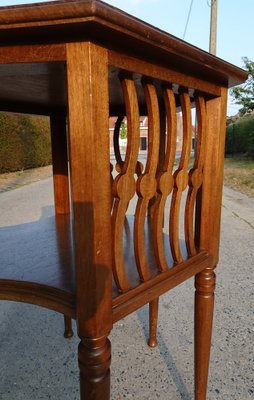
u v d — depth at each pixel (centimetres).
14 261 86
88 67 48
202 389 101
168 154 72
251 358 135
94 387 58
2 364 133
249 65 844
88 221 53
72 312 63
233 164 865
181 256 83
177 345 145
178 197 79
